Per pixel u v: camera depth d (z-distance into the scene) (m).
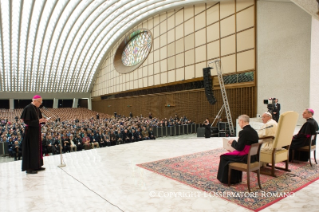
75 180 4.30
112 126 16.98
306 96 12.03
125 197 3.44
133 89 30.62
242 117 3.82
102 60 40.28
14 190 3.84
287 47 12.95
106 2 23.80
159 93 25.34
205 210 2.94
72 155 6.58
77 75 42.53
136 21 28.11
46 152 12.19
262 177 4.18
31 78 39.56
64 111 41.75
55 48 33.00
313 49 9.07
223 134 13.62
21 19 24.23
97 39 33.97
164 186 3.85
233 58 16.58
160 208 3.03
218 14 17.73
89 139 13.73
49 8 24.14
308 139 4.85
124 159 5.92
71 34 31.08
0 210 3.10
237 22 16.17
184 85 21.62
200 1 18.16
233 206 3.03
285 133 4.12
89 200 3.37
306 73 12.01
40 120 4.91
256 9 14.86
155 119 21.14
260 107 14.72
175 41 22.62
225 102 15.09
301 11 12.18
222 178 3.87
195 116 20.38
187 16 21.00
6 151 13.24
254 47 14.93
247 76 15.55
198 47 19.81
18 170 5.11
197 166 4.99
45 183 4.17
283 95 13.23
